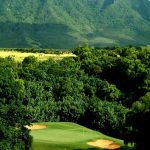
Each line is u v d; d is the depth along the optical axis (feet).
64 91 318.04
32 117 279.69
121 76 417.69
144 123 159.33
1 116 141.28
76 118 287.07
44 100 309.01
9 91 150.61
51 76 338.54
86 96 327.47
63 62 439.63
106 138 214.28
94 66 418.92
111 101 339.36
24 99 293.23
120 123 269.03
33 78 332.19
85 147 193.77
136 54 473.67
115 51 568.41
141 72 405.18
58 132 222.69
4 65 363.35
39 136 206.59
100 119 273.95
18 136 143.74
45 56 564.71
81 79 353.51
